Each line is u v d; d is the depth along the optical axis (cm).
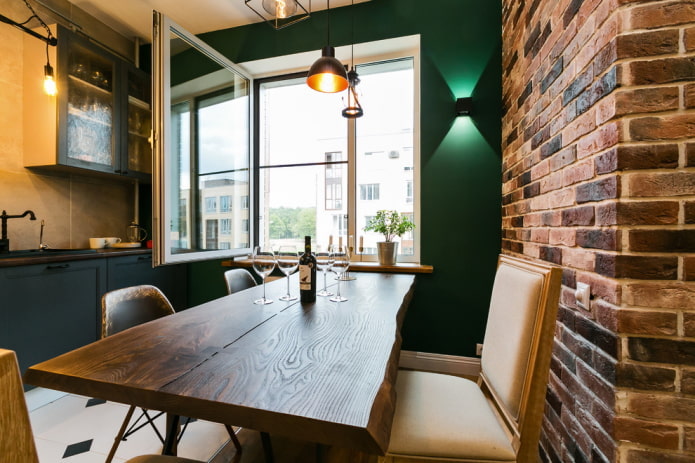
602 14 101
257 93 328
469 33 248
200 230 268
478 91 245
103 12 284
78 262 222
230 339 97
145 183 330
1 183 227
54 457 148
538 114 159
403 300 150
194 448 155
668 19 89
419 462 91
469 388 119
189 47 250
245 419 59
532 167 168
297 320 117
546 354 85
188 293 324
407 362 256
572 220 122
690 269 88
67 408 189
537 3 161
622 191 93
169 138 219
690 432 88
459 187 248
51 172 257
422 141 255
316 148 311
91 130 254
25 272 190
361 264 266
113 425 173
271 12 199
